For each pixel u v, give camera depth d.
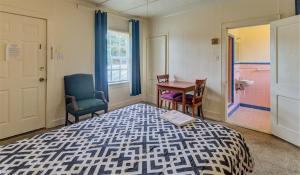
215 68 3.89
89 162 1.20
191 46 4.29
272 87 3.00
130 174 1.07
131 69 5.00
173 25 4.63
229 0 3.58
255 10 3.27
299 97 2.57
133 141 1.51
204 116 4.11
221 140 1.50
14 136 2.99
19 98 3.03
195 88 3.60
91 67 4.11
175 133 1.65
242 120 3.88
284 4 2.95
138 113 2.26
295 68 2.61
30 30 3.08
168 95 4.01
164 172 1.08
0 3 2.72
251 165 1.68
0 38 2.78
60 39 3.49
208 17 3.93
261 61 4.62
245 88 4.91
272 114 3.04
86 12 3.93
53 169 1.12
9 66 2.89
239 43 4.95
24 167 1.14
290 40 2.66
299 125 2.59
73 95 3.49
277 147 2.62
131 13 4.71
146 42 5.34
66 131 1.72
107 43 4.49
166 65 4.87
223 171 1.14
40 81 3.27
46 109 3.37
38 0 3.12
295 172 2.04
